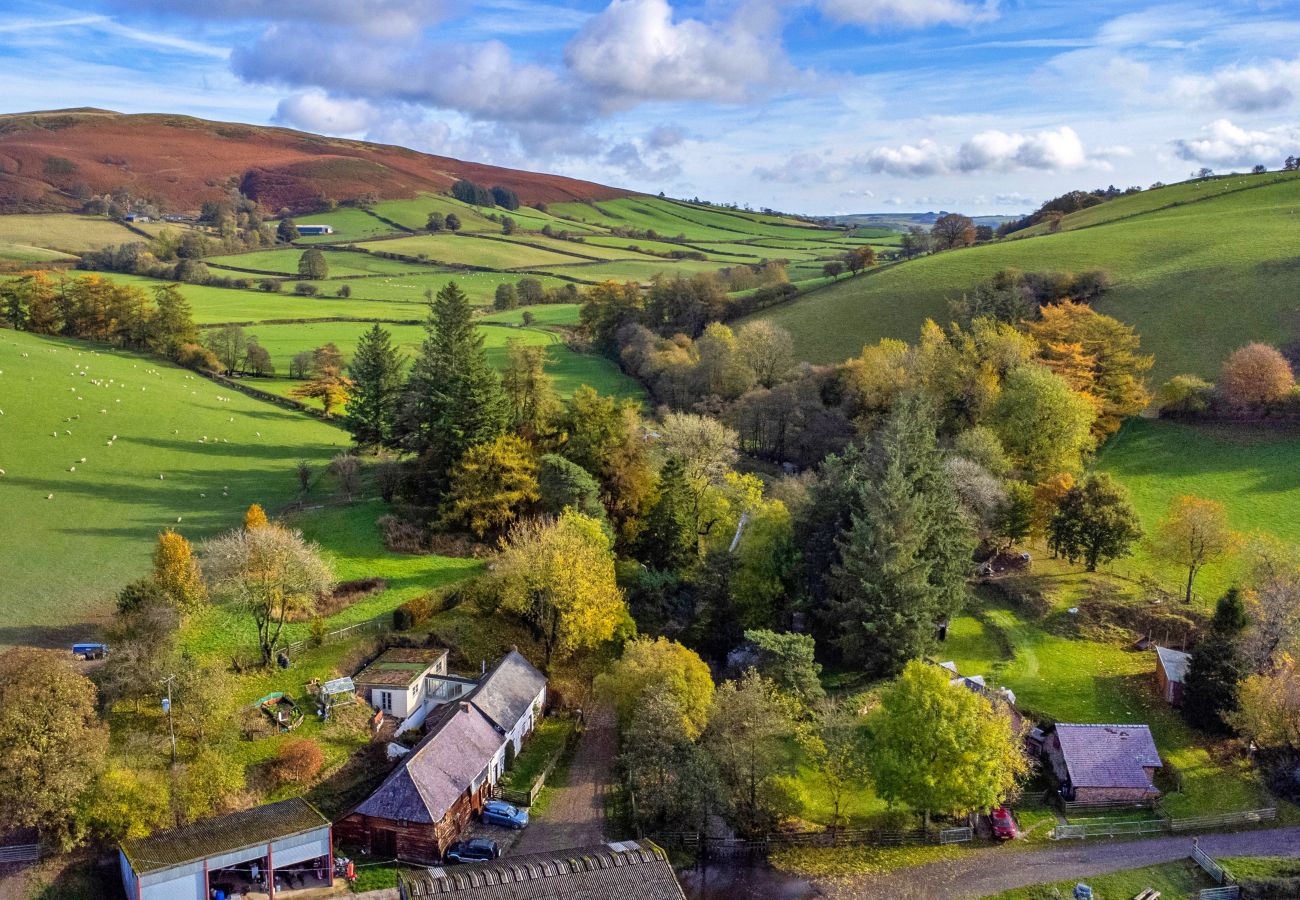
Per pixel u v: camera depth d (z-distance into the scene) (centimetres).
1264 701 6122
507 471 9119
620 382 15988
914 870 5350
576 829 5638
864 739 5912
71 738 4703
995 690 6888
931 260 18525
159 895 4375
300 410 14462
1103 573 9062
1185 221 17775
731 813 5750
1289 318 12744
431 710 6644
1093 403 11106
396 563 8456
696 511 9619
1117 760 6122
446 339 10138
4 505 8800
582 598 7319
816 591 8294
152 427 11869
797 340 16150
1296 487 9725
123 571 7688
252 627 6969
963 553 8169
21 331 15812
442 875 4325
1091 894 5053
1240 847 5488
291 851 4750
